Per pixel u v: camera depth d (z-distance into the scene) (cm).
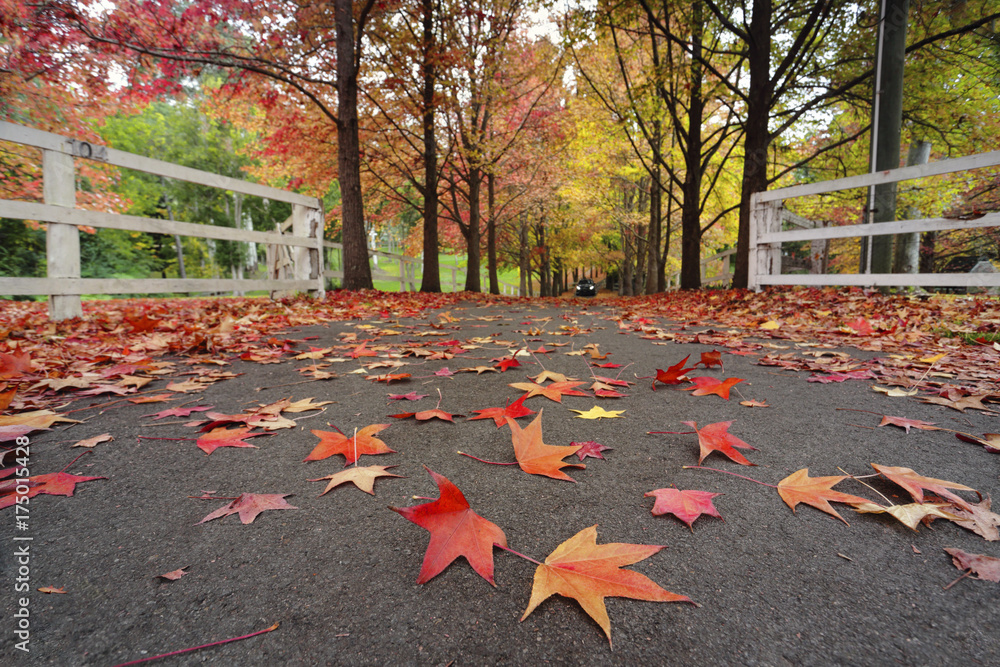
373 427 172
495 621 82
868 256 693
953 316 425
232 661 74
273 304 640
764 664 73
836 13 962
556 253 2714
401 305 714
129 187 2530
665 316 605
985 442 155
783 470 141
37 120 1110
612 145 1770
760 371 272
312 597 88
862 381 246
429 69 1160
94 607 85
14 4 738
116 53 871
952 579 92
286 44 1061
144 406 207
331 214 2095
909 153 1220
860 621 81
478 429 178
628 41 1477
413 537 108
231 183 577
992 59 994
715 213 2022
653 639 78
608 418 189
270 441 167
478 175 1638
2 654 74
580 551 96
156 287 508
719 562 98
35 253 1934
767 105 862
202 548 104
